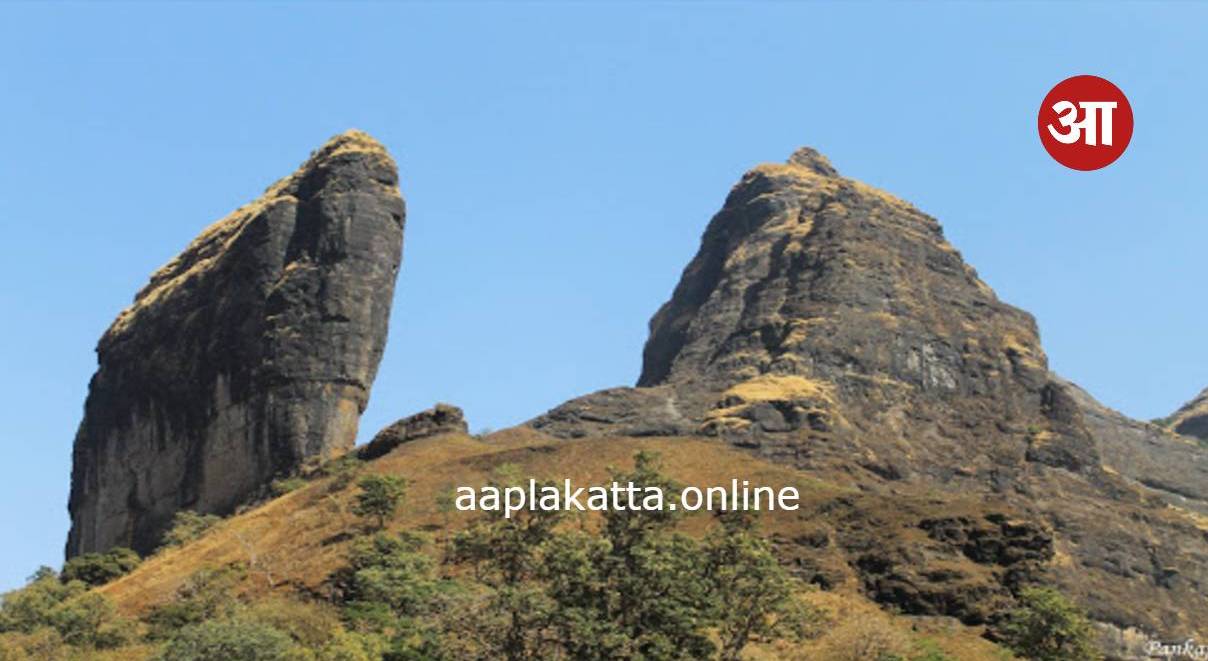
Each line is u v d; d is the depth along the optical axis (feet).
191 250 638.53
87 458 623.36
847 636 307.78
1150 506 558.15
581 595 250.78
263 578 383.86
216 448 562.25
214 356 574.97
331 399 551.18
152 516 581.53
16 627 367.66
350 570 368.48
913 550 389.39
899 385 572.51
